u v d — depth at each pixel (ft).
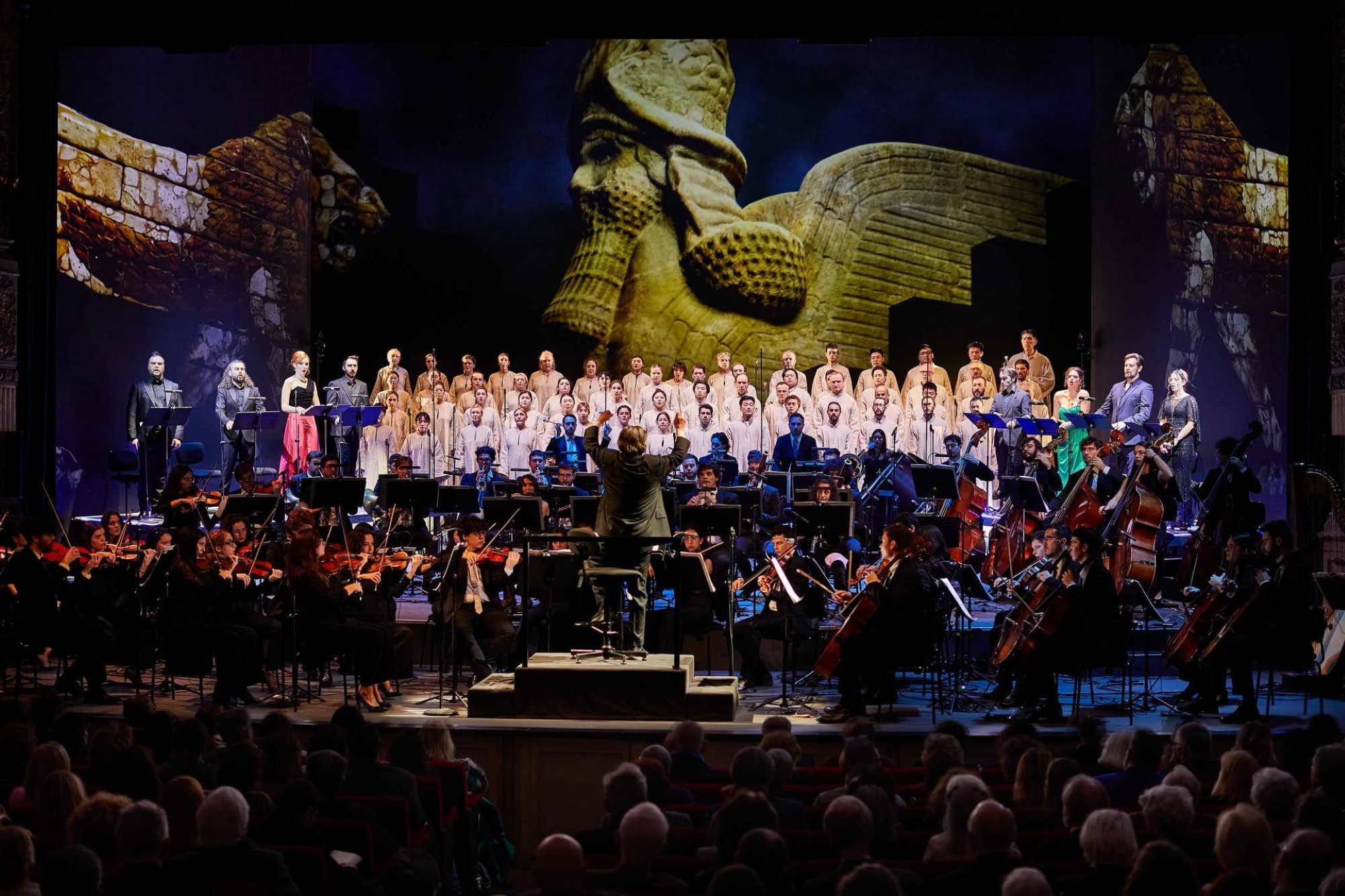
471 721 32.22
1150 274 67.87
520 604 39.83
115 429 65.05
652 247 71.41
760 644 39.73
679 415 35.32
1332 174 43.09
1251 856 14.40
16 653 35.83
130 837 14.92
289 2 46.55
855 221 70.90
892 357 70.90
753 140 71.36
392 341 71.87
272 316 69.21
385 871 20.07
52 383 47.32
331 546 36.83
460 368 71.97
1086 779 17.63
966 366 68.54
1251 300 67.36
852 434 67.41
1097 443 44.80
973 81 70.33
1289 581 32.83
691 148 71.31
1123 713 34.27
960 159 70.44
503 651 36.76
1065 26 45.16
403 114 71.92
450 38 46.68
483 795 27.22
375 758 22.40
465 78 71.87
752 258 70.90
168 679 36.55
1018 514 45.52
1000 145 70.23
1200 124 67.56
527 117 71.92
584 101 71.67
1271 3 44.55
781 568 36.24
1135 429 54.49
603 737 31.14
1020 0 44.98
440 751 26.25
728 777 23.26
